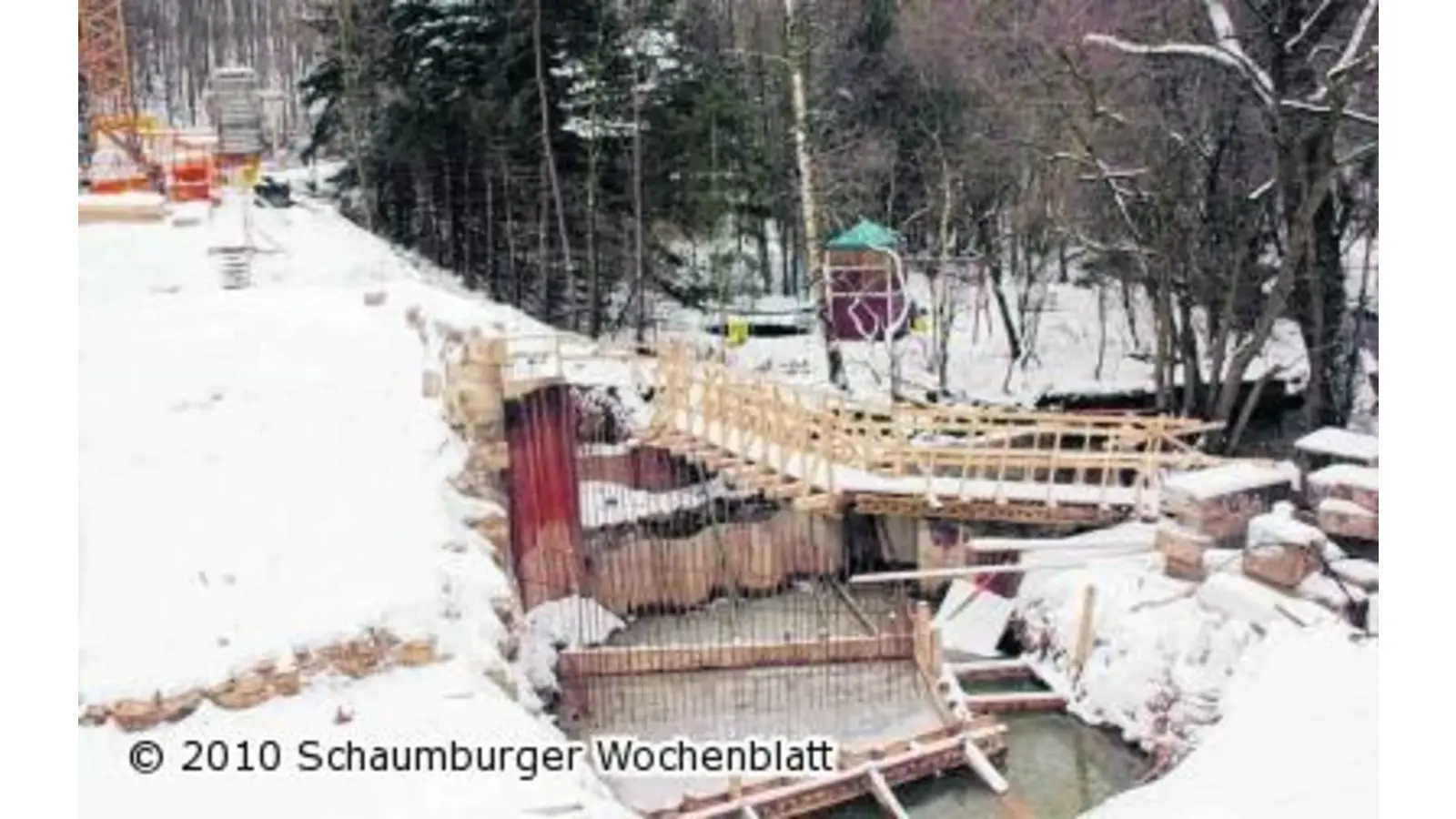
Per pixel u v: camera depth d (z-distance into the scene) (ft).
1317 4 94.17
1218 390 101.86
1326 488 63.52
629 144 116.26
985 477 83.76
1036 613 72.54
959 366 126.00
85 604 52.85
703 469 88.07
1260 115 99.86
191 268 94.22
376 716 50.08
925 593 81.15
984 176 131.75
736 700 67.77
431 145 123.34
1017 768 61.72
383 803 45.19
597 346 92.32
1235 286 101.24
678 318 126.62
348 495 62.59
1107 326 140.15
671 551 83.66
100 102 129.49
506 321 95.71
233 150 123.65
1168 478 71.05
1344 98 88.48
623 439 88.58
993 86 119.44
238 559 56.90
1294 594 61.05
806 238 124.47
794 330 127.34
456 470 68.33
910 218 132.05
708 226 126.72
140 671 49.83
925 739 60.90
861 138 135.74
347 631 52.75
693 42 128.47
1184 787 48.65
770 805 56.49
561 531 80.07
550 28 114.11
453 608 56.65
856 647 71.36
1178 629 63.87
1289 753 48.29
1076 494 75.61
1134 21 105.19
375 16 133.28
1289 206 91.45
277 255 101.30
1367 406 106.42
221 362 71.97
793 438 78.54
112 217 103.50
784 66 125.49
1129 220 105.09
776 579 85.40
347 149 140.15
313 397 69.46
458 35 116.67
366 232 118.62
